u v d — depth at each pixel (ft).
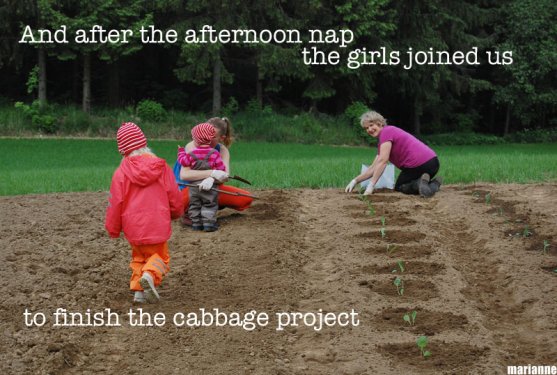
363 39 128.57
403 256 23.53
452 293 20.11
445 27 141.18
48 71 137.08
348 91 137.39
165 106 133.18
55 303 20.12
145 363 16.69
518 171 42.09
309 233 26.86
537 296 19.81
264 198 33.09
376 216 28.76
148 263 19.58
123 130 19.84
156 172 19.63
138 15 117.29
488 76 159.33
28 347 17.48
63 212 30.40
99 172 49.34
